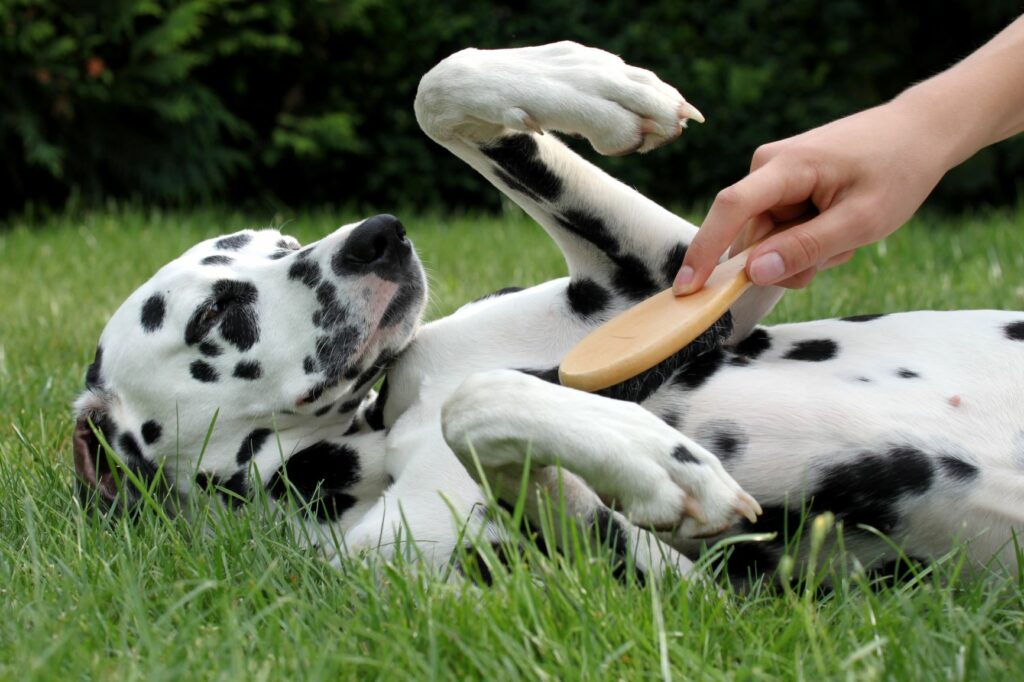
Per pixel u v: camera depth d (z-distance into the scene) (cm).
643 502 117
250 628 114
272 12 400
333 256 135
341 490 135
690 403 129
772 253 124
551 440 118
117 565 125
